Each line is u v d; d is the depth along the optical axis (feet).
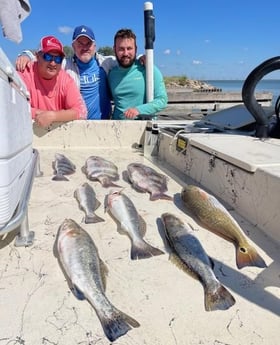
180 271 4.05
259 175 4.94
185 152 7.48
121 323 3.19
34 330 3.10
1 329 3.10
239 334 3.12
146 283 3.82
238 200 5.53
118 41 11.55
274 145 6.43
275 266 4.16
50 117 9.29
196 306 3.46
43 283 3.75
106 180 7.00
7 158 3.43
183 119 11.06
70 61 12.05
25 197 4.32
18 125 4.06
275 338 3.08
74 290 3.63
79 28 11.60
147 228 5.11
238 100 27.09
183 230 4.75
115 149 9.90
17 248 4.40
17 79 4.09
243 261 4.24
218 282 3.79
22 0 5.81
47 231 4.89
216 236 4.91
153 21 10.70
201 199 5.50
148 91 11.55
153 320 3.26
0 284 3.70
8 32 5.42
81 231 4.58
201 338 3.07
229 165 5.72
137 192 6.59
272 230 4.75
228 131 8.11
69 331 3.10
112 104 13.47
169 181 7.19
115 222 5.29
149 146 9.19
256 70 6.44
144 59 11.94
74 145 9.86
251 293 3.67
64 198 6.16
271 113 7.95
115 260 4.26
